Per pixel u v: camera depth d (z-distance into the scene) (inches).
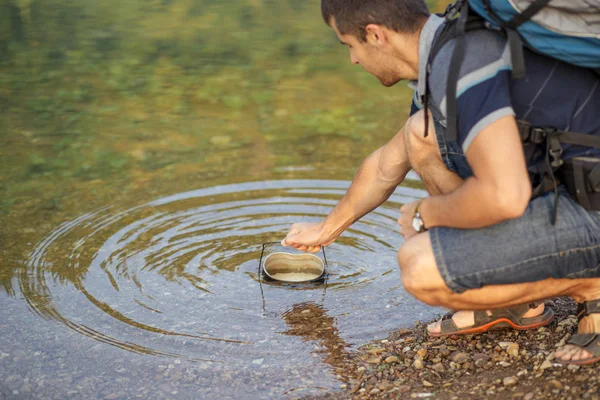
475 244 90.1
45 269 135.0
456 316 112.4
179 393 102.1
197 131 210.2
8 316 120.5
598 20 83.1
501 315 110.2
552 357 101.7
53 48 297.3
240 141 201.9
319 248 128.3
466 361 106.3
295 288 130.1
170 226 151.7
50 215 156.6
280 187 170.4
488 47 85.9
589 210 91.0
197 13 361.4
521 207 82.4
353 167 182.4
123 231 149.4
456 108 84.9
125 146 198.7
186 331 117.0
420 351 109.3
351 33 96.1
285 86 252.8
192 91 247.8
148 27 332.5
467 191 86.1
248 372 106.7
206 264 137.6
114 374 106.3
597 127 89.4
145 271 134.6
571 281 94.3
